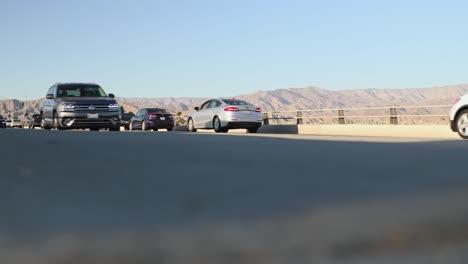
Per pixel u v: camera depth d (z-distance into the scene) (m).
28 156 5.10
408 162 4.47
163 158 4.89
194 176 3.51
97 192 2.89
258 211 2.32
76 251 1.83
